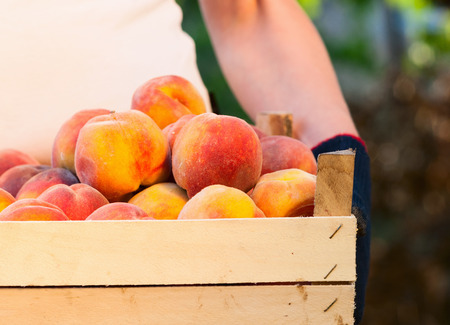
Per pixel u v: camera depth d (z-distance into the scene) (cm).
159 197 125
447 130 518
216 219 105
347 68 904
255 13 218
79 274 104
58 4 190
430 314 459
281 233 105
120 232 104
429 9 689
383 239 486
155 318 105
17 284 104
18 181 140
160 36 203
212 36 224
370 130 527
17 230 103
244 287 106
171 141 133
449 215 490
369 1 844
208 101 210
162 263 104
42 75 183
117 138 125
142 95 145
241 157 122
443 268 471
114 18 195
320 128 182
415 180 511
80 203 122
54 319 104
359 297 129
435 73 602
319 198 108
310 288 106
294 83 200
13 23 183
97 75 189
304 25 219
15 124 180
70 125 139
